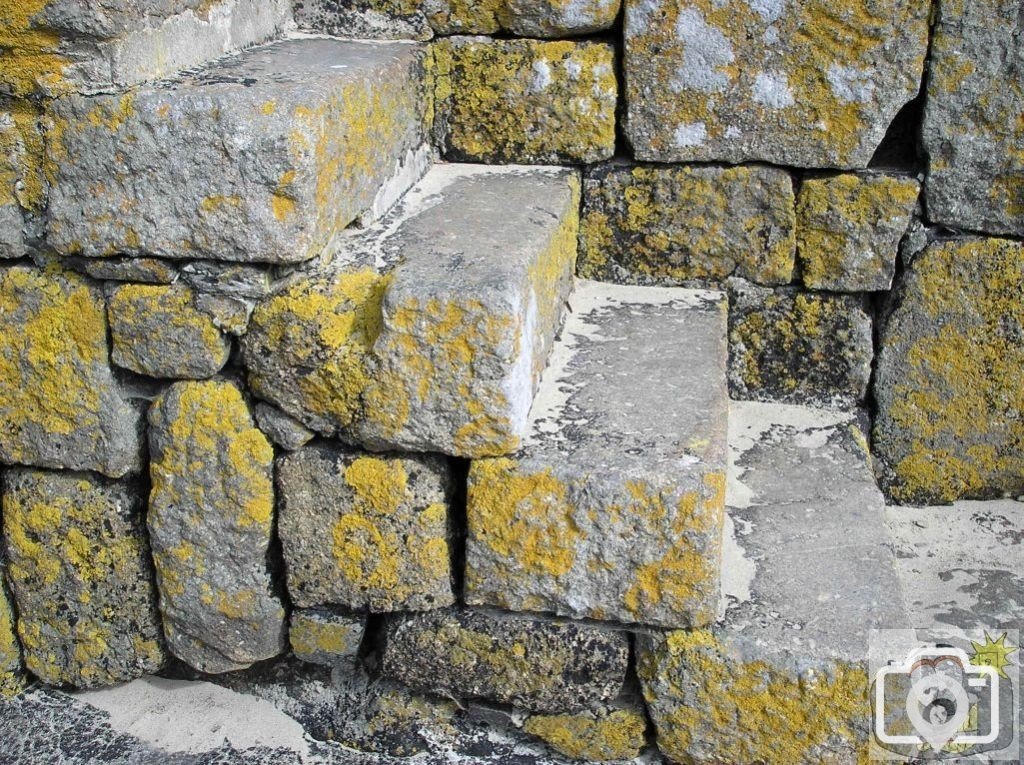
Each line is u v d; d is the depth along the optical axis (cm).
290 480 267
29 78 254
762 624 262
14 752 282
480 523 260
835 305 345
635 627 266
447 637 271
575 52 336
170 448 269
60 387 274
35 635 297
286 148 246
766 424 344
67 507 285
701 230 346
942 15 312
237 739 285
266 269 259
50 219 261
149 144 250
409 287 248
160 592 284
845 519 299
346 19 344
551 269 297
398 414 256
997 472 347
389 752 283
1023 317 332
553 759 280
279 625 282
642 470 251
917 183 328
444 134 348
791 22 320
